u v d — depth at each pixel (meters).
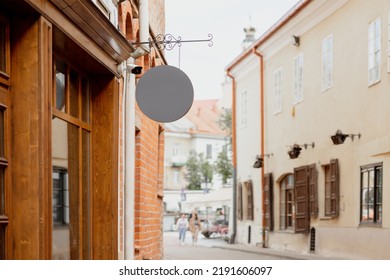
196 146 91.44
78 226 8.09
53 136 7.24
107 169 8.78
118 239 9.16
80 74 8.38
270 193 32.81
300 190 28.47
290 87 30.30
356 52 23.31
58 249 7.30
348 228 23.50
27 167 6.09
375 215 21.53
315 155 27.08
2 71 6.03
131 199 9.79
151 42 9.68
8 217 6.04
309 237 27.31
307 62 28.20
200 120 95.06
